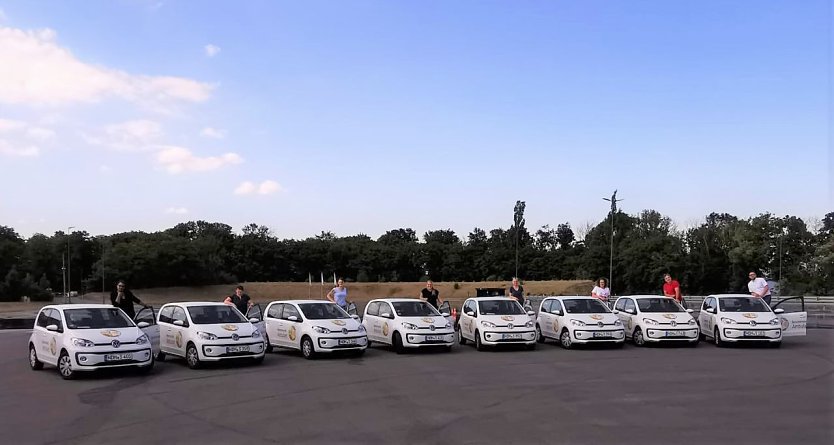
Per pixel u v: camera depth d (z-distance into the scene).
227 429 8.91
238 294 20.91
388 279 97.38
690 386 12.09
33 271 95.00
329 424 9.14
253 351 15.73
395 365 15.76
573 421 9.16
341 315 18.33
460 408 10.19
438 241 108.31
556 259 89.69
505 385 12.44
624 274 76.81
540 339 21.42
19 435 8.73
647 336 19.20
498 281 87.75
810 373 13.67
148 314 18.22
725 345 19.22
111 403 11.02
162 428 9.03
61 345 14.11
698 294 73.94
